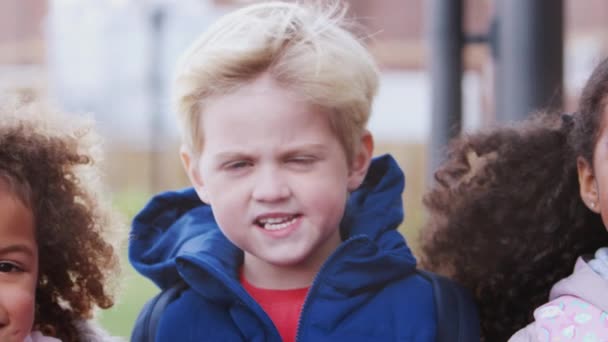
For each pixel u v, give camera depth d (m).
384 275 1.76
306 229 1.69
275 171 1.66
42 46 15.73
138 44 14.45
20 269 1.63
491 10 2.96
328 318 1.73
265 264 1.79
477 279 2.00
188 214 1.91
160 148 12.25
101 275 1.87
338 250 1.72
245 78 1.67
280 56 1.67
